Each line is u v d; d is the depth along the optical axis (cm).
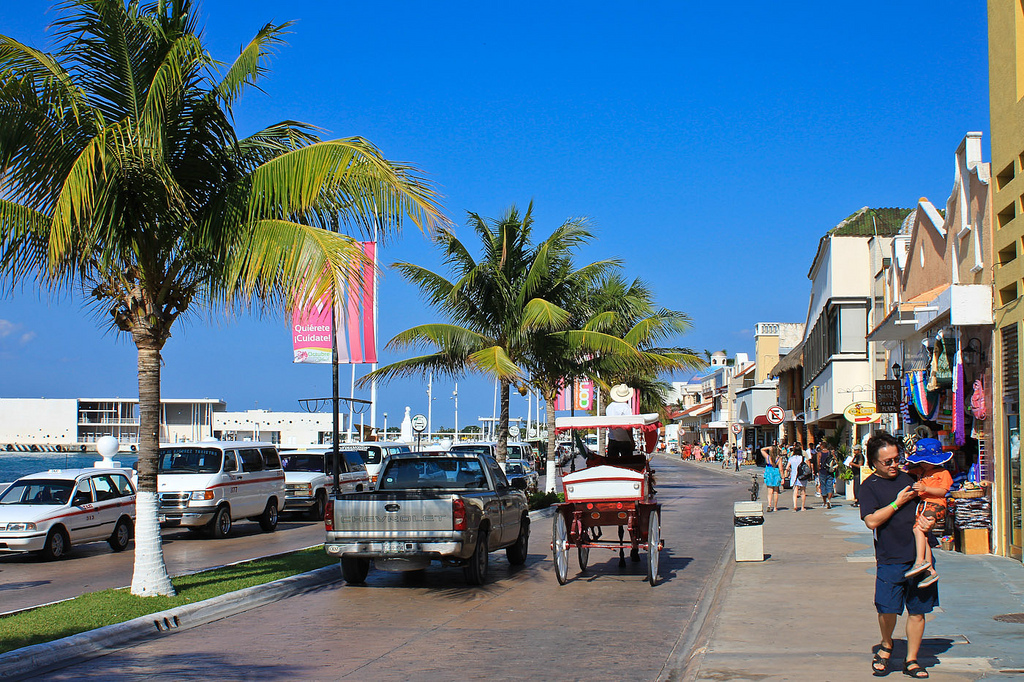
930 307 1589
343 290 1010
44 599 1245
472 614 1084
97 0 1031
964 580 1153
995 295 1388
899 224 3662
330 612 1102
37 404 18725
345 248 1003
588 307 2827
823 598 1092
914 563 694
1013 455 1343
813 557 1491
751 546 1462
